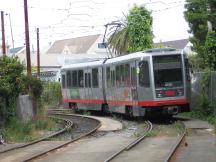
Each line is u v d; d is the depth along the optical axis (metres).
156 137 21.77
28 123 27.45
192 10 34.91
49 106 49.41
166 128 25.23
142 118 31.27
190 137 21.06
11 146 20.53
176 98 28.72
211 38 28.52
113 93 34.31
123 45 53.72
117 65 33.25
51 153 17.98
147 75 28.89
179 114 33.38
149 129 24.31
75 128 28.62
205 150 17.27
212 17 29.78
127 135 23.45
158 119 31.48
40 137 24.05
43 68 82.69
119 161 15.43
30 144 20.88
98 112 40.75
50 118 33.53
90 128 28.48
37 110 31.55
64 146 19.95
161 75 28.77
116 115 35.47
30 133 25.86
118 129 26.25
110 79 34.78
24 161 15.77
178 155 16.30
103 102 36.69
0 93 25.58
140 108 29.59
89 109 39.66
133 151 17.62
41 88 32.12
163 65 28.81
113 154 16.72
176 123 26.56
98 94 37.47
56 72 61.59
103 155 17.02
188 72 29.19
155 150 17.72
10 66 28.36
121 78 32.47
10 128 25.12
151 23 50.44
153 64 28.75
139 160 15.53
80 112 42.41
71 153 17.81
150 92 28.69
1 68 28.09
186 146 18.38
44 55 85.62
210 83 29.84
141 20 49.62
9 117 26.23
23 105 29.03
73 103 43.47
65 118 36.97
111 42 54.97
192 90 32.47
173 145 18.83
